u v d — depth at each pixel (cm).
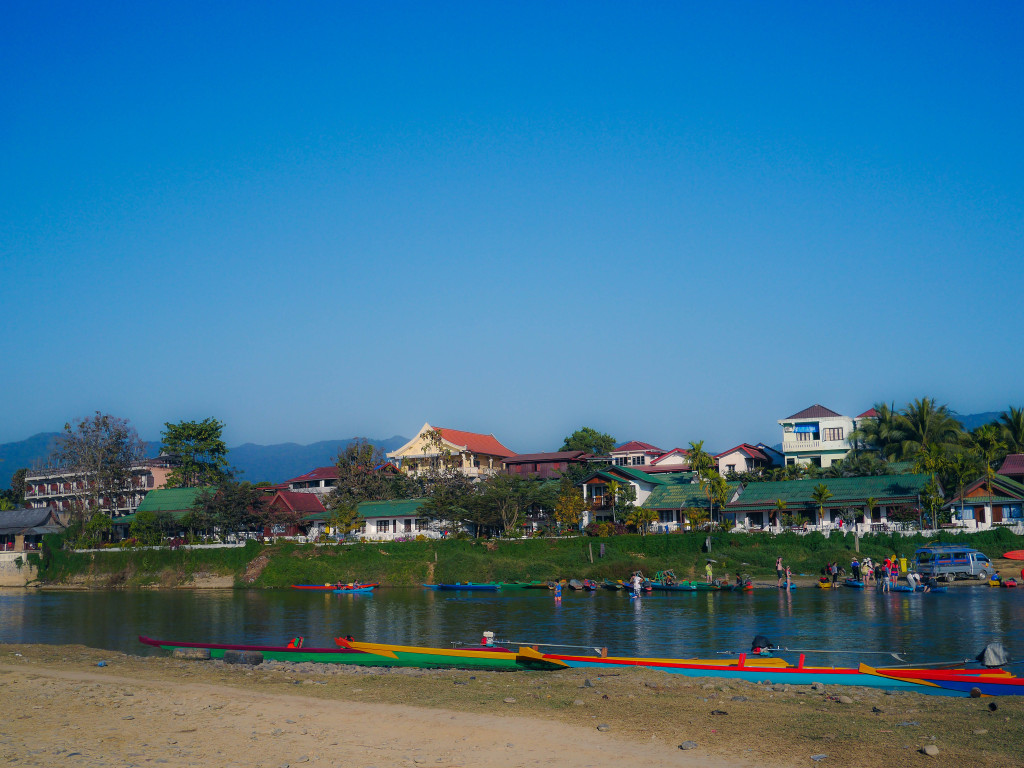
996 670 2917
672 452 14038
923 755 1839
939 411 11194
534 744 1995
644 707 2348
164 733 2172
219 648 4259
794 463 12238
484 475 13200
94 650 4075
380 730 2156
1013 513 8362
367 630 5134
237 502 10644
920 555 7181
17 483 17362
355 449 12588
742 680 2827
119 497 13400
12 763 1905
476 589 7912
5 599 8369
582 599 6731
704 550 8394
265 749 2008
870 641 4056
